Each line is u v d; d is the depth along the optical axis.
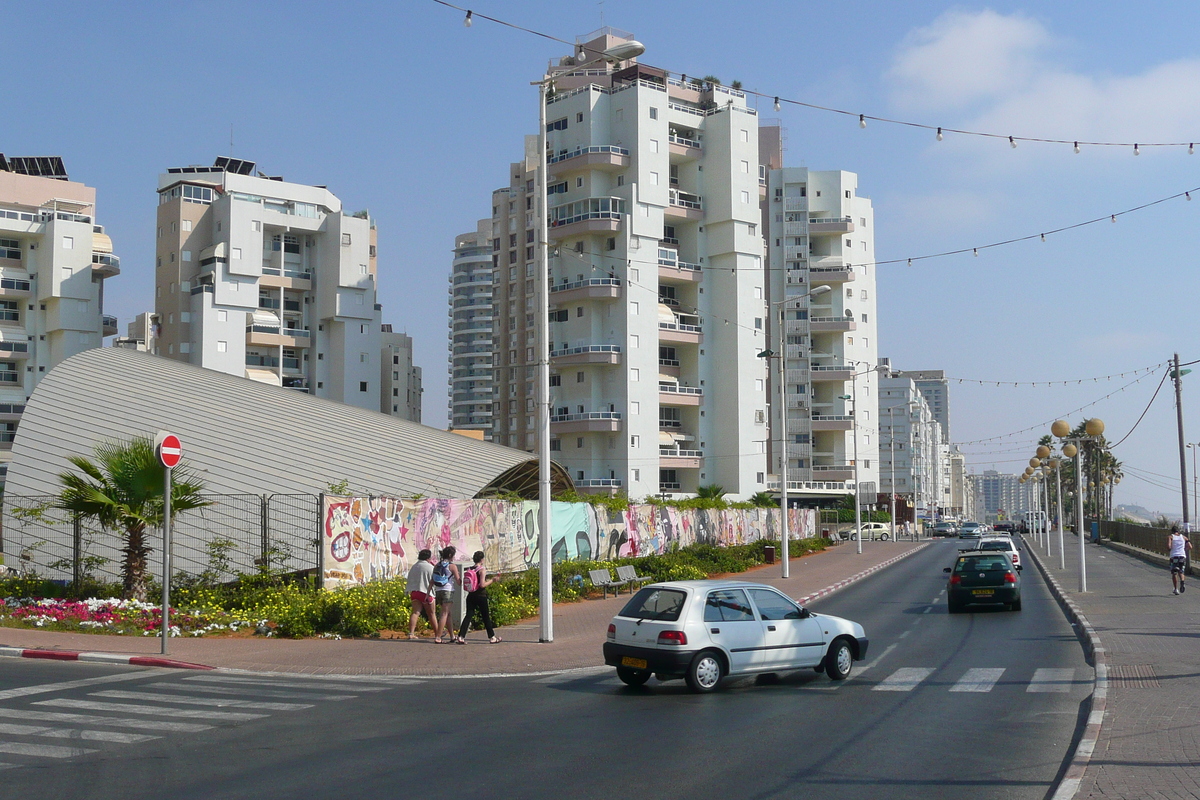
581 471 75.19
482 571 19.94
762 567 47.03
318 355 86.56
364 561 25.11
